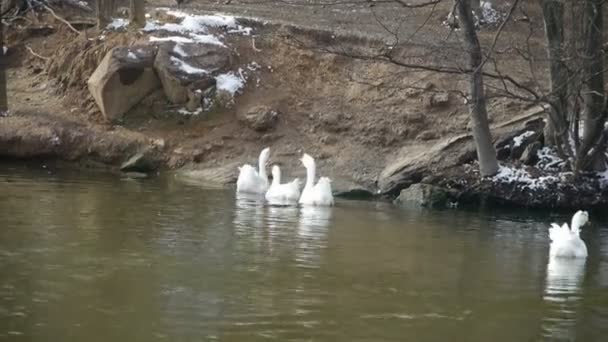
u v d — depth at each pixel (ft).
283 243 40.29
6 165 67.92
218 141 70.90
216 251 37.45
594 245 46.21
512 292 32.81
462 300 31.09
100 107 73.26
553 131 63.82
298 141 71.05
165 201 52.65
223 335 25.34
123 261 34.32
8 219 42.47
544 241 45.83
